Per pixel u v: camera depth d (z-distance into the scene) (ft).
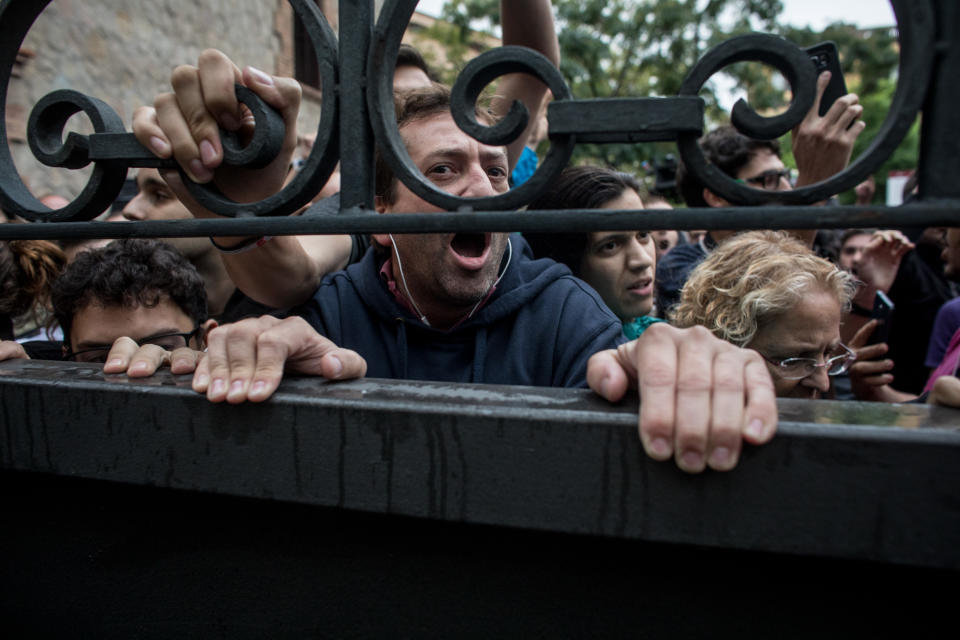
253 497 2.37
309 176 2.36
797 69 1.86
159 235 2.49
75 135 2.57
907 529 1.80
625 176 6.04
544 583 2.32
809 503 1.86
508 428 2.08
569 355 3.86
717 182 1.97
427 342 4.16
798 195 1.91
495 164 4.20
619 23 34.42
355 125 2.34
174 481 2.45
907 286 8.57
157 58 17.67
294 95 2.55
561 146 2.04
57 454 2.59
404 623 2.49
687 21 34.71
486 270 3.88
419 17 42.22
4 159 2.72
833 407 2.09
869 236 9.82
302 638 2.62
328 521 2.52
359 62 2.31
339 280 4.52
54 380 2.60
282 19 24.25
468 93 2.11
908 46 1.82
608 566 2.25
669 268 8.15
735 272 4.36
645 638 2.25
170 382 2.54
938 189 1.85
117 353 2.79
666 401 1.90
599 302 4.22
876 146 1.86
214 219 2.42
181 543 2.72
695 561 2.16
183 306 4.88
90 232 2.55
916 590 2.01
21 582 2.97
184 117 2.46
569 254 5.90
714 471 1.92
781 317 4.08
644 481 1.98
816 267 4.12
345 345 4.17
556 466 2.06
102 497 2.79
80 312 4.57
